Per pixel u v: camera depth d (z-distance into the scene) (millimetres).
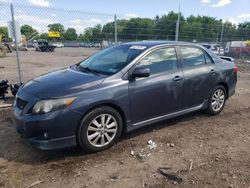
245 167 3619
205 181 3270
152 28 12328
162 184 3199
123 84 4066
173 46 4879
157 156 3871
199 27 16781
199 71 5137
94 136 3885
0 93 6570
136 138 4465
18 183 3209
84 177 3340
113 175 3383
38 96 3633
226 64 5805
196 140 4445
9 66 15719
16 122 3725
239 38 21781
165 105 4664
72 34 10445
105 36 10602
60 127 3566
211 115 5695
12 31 7336
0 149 4074
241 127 5109
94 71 4395
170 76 4648
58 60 19406
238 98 7445
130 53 4523
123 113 4133
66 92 3650
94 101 3752
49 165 3615
